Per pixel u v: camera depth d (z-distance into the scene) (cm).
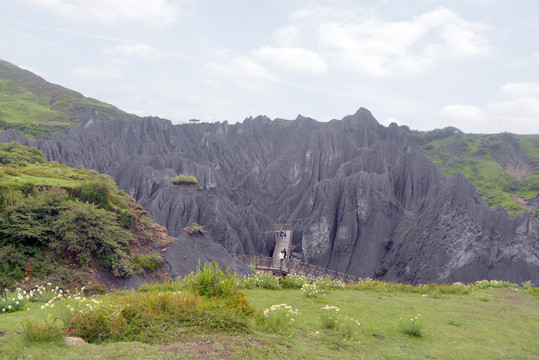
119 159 12125
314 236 8869
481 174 12725
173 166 12050
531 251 5838
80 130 13088
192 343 784
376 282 2486
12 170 3662
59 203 3147
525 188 11312
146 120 14675
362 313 1449
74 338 780
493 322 1437
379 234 8600
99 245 3145
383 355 948
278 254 7081
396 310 1557
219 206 8938
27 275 2656
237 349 778
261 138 16788
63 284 2712
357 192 9181
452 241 6581
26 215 2886
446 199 7188
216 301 1099
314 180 11606
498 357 1016
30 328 748
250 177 13312
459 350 1051
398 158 11050
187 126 16062
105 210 3547
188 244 4175
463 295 2189
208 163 13912
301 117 16975
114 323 844
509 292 2348
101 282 2962
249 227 9438
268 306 1477
